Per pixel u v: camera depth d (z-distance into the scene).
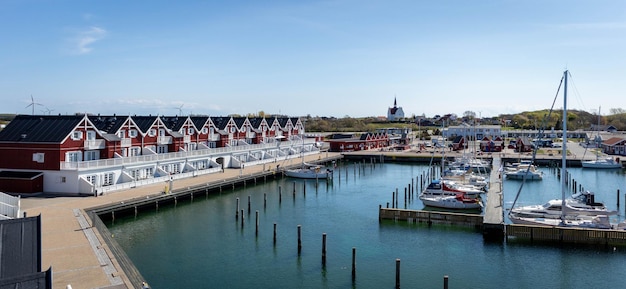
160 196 54.69
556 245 40.72
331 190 71.69
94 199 51.47
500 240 42.28
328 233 45.41
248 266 36.09
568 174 81.06
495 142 137.25
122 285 26.03
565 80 45.62
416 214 48.84
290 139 119.31
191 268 35.62
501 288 32.22
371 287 32.03
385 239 43.25
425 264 36.66
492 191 61.88
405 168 103.38
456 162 101.62
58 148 55.03
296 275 34.22
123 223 48.44
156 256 38.34
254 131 103.38
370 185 77.06
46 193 55.19
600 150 129.88
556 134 189.12
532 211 47.84
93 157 61.59
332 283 32.78
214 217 51.81
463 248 40.44
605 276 34.19
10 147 56.88
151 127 73.12
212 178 71.06
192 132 83.44
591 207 47.44
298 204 59.84
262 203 60.28
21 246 20.36
